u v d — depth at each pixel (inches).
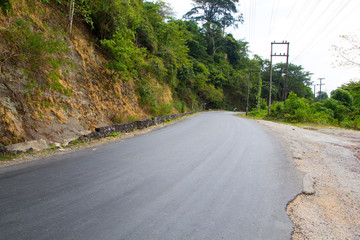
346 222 125.7
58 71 330.6
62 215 114.9
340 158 274.1
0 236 95.0
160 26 838.5
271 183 173.9
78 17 443.8
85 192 143.9
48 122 282.0
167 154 250.5
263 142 349.7
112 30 483.5
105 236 99.0
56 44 329.4
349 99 1080.8
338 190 171.2
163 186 159.2
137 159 226.5
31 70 287.7
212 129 497.7
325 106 1050.1
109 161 216.7
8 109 242.4
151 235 101.4
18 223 105.7
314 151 306.8
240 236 104.0
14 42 276.2
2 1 217.9
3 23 272.7
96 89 417.4
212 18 2420.0
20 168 187.0
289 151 293.7
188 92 1395.2
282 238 104.5
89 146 284.5
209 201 138.6
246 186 165.6
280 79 2682.1
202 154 254.8
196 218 118.1
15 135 235.8
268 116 1068.5
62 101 321.4
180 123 633.6
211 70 2031.3
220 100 2044.8
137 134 402.0
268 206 135.8
